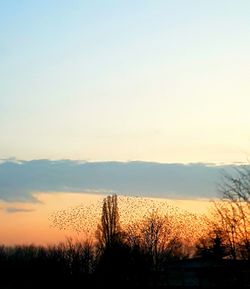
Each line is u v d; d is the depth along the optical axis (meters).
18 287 101.62
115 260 80.81
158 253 97.69
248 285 40.00
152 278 79.62
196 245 67.44
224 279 42.25
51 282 91.38
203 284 64.81
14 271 108.81
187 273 78.50
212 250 46.12
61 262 90.50
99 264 81.94
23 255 121.00
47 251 108.50
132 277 80.00
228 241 40.84
